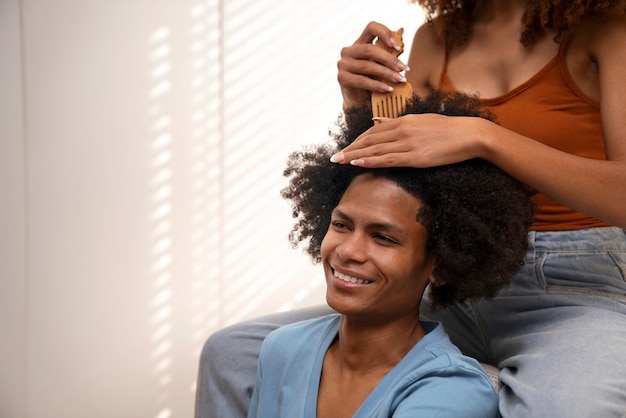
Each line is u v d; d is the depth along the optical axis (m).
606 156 1.29
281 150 2.45
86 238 2.41
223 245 2.46
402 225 1.10
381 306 1.11
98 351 2.44
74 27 2.35
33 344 2.44
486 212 1.14
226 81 2.41
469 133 1.14
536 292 1.34
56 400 2.45
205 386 1.46
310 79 2.44
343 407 1.14
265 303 2.48
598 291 1.30
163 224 2.43
